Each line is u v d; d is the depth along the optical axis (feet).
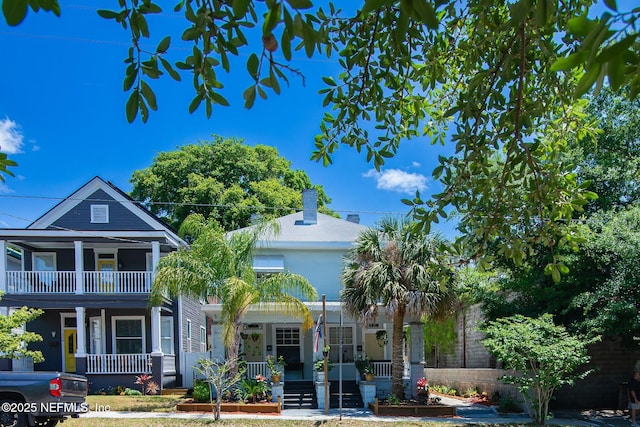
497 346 47.80
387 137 16.61
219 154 110.11
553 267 15.83
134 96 9.41
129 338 70.28
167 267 55.11
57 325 69.00
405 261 55.31
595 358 57.41
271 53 7.75
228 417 48.14
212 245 55.98
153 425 42.39
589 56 5.55
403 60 13.88
